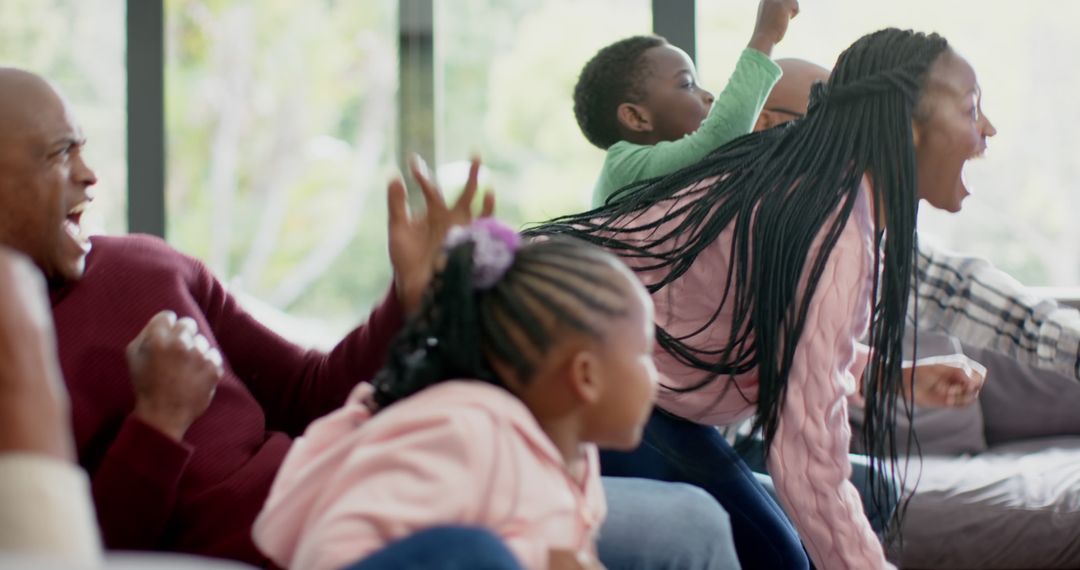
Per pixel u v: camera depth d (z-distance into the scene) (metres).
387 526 0.77
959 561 2.25
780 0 1.73
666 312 1.37
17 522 0.60
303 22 3.24
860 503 1.30
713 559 1.26
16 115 1.15
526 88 3.13
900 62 1.32
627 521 1.25
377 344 1.27
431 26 3.13
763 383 1.28
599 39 3.10
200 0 3.21
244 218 3.26
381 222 3.27
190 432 1.19
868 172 1.31
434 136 3.14
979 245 3.46
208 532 1.16
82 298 1.21
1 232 1.16
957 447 2.61
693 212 1.36
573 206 3.12
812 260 1.27
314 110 3.26
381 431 0.83
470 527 0.75
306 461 0.90
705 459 1.46
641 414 0.90
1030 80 3.22
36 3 3.17
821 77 1.97
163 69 3.10
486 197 1.18
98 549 0.66
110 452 1.06
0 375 0.62
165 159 3.11
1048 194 3.38
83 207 1.21
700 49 2.93
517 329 0.88
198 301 1.34
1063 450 2.57
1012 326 1.90
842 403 1.28
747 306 1.30
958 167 1.35
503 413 0.84
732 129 1.70
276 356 1.39
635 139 2.03
